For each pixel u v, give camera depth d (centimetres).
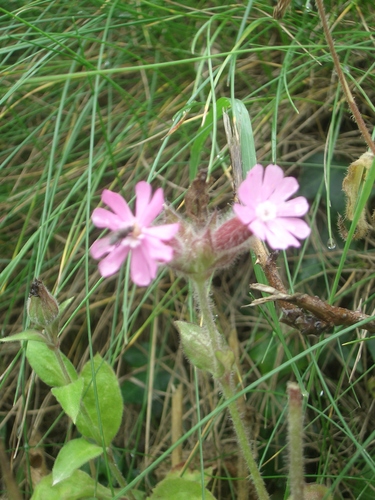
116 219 12
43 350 17
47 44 23
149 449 22
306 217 24
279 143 24
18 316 25
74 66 23
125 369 24
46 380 17
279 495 21
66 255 20
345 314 16
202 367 14
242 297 24
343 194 24
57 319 16
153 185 25
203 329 15
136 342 24
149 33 26
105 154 23
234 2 26
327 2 25
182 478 17
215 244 13
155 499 17
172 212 13
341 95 24
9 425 23
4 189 26
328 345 22
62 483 17
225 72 26
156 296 23
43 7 27
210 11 26
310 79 25
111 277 24
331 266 23
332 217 24
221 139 26
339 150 24
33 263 24
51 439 23
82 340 24
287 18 25
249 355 23
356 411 21
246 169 17
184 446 22
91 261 24
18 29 27
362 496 19
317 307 15
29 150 28
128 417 23
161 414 23
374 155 16
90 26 24
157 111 25
